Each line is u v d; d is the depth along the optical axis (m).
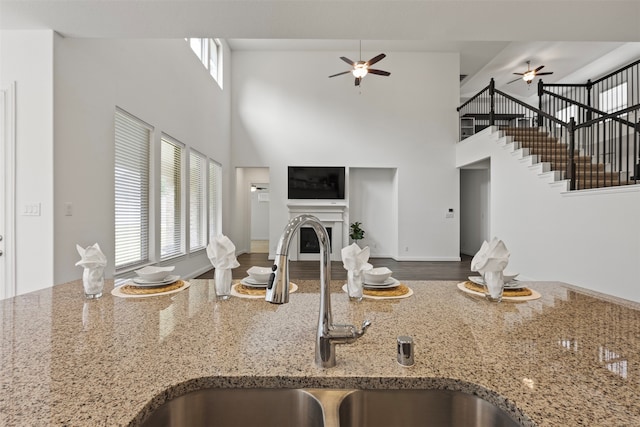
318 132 7.19
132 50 3.42
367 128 7.21
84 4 2.29
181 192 4.71
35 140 2.48
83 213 2.76
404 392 0.73
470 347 0.87
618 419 0.57
